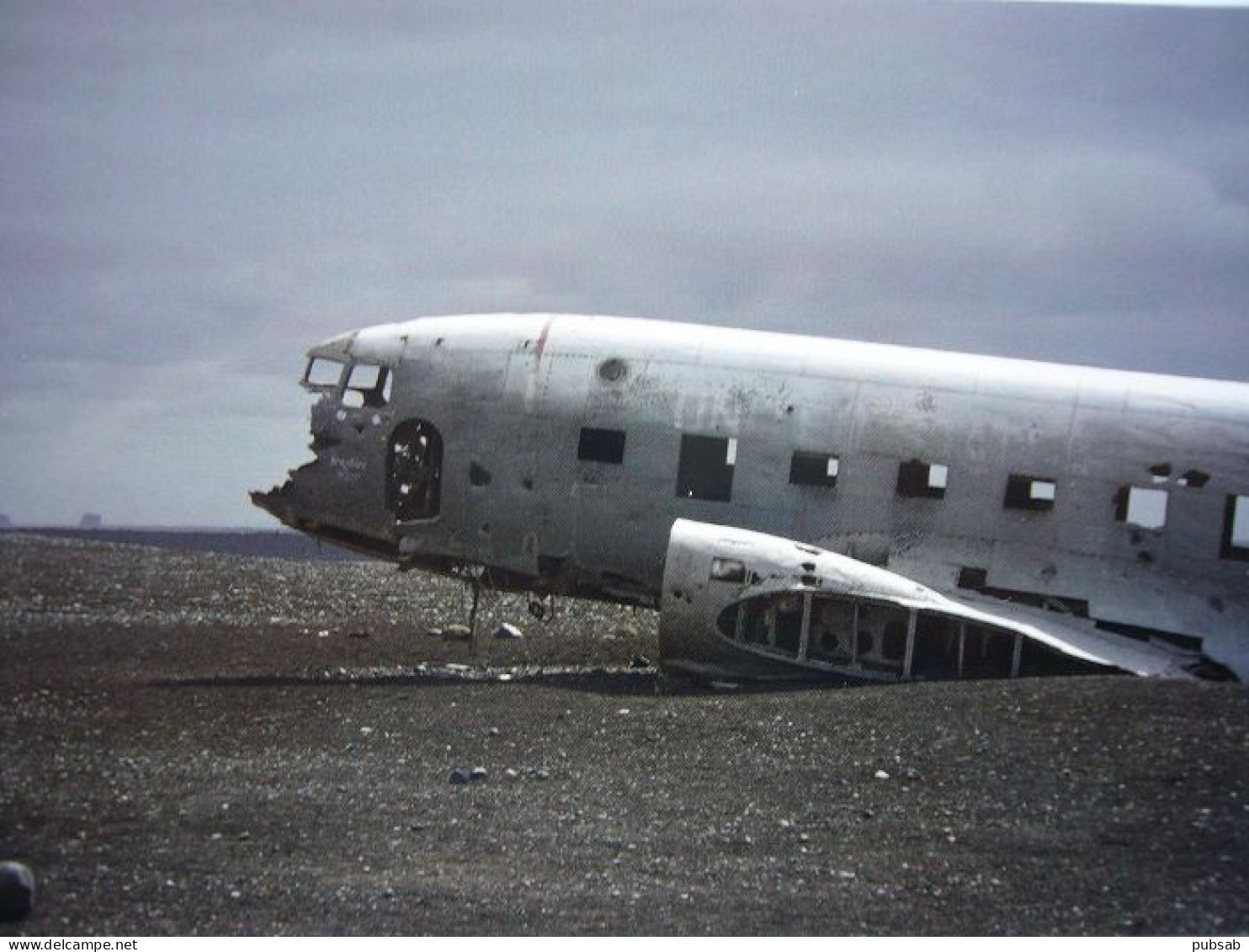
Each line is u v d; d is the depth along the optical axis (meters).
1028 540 18.00
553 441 18.34
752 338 18.92
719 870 10.71
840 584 16.41
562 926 9.56
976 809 12.08
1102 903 10.24
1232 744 13.45
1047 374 18.62
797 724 14.34
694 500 18.16
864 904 10.12
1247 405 18.30
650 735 14.21
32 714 15.13
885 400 18.25
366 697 16.09
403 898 9.98
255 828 11.41
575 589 18.64
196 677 17.64
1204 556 17.81
